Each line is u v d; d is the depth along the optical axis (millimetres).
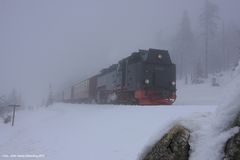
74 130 14961
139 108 15359
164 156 3627
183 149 3506
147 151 3947
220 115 3221
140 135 10227
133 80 23266
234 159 2891
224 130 3145
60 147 12352
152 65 22750
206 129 3463
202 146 3309
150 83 22312
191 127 3656
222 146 3049
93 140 11680
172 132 3691
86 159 9797
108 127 12844
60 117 21984
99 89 33656
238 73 3334
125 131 11266
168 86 23000
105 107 21188
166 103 22844
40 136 16141
